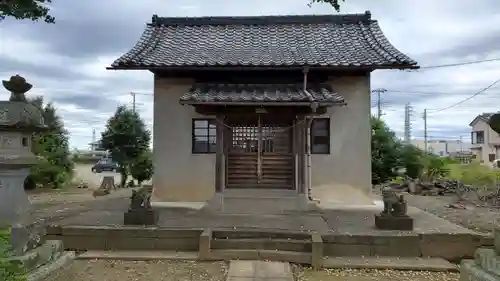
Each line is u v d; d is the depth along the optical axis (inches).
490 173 789.2
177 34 573.9
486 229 398.3
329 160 487.5
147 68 465.1
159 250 334.3
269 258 312.5
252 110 439.8
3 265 160.2
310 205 438.6
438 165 853.2
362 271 294.8
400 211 347.6
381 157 780.0
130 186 897.5
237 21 597.0
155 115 501.0
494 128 201.8
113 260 312.3
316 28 579.5
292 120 472.1
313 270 297.0
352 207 466.3
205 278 275.0
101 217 397.1
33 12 229.1
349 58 468.4
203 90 452.1
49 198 673.0
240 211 438.0
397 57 456.4
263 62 456.8
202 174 494.6
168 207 460.1
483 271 194.4
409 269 296.4
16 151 322.7
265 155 475.8
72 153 1028.5
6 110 315.3
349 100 488.4
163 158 498.9
